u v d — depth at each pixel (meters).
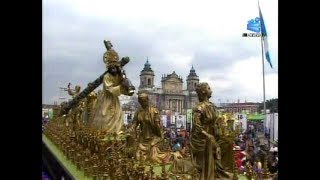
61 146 18.72
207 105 9.94
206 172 9.30
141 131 13.33
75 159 14.50
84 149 14.73
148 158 12.47
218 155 9.36
